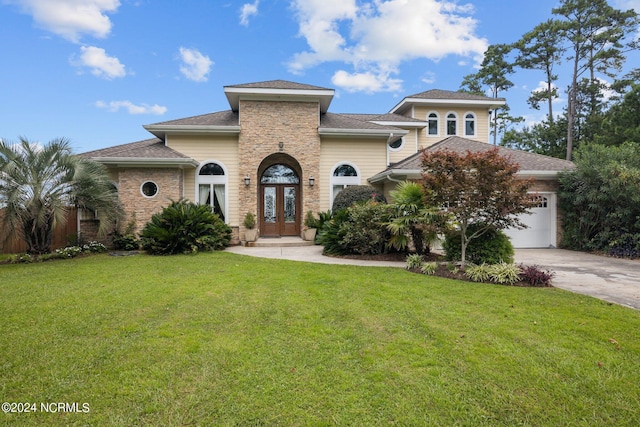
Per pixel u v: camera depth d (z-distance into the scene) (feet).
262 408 9.49
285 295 20.39
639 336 14.11
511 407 9.55
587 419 9.08
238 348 13.14
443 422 8.95
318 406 9.57
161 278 25.09
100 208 37.81
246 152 49.44
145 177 44.70
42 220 34.60
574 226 43.45
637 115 70.18
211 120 52.31
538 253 40.57
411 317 16.48
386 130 50.96
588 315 16.69
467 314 16.90
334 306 18.22
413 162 44.06
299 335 14.39
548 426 8.82
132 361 12.13
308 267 29.71
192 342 13.67
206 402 9.75
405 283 23.53
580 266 31.53
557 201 45.16
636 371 11.38
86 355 12.59
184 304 18.65
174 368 11.62
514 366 11.68
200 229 40.27
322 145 51.83
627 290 22.22
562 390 10.32
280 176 54.85
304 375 11.16
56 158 35.17
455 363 11.93
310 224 48.39
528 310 17.52
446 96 70.49
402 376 11.10
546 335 14.21
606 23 95.81
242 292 21.06
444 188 26.32
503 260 28.25
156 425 8.80
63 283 23.66
